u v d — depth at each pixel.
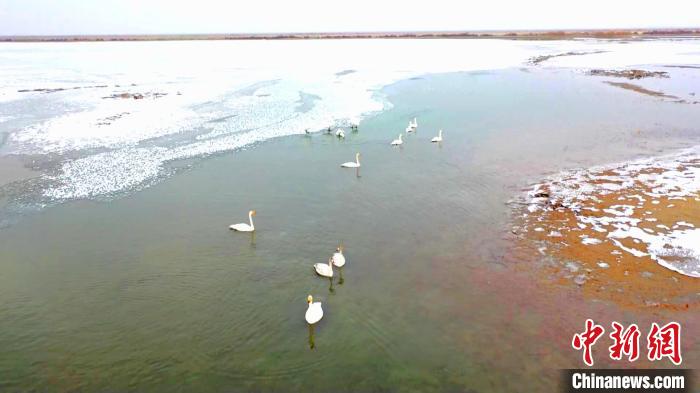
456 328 11.98
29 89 45.25
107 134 29.78
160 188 21.62
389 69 60.12
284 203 19.84
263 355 11.34
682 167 21.78
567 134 28.62
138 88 45.97
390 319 12.41
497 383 10.31
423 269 14.59
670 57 65.56
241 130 30.95
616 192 19.23
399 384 10.38
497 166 23.44
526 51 82.38
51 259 15.66
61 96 41.81
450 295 13.27
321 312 12.28
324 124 32.56
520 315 12.30
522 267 14.41
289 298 13.43
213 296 13.58
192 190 21.36
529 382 10.30
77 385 10.49
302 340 11.79
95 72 57.97
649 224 16.36
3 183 22.02
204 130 30.95
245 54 82.31
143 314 12.86
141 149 26.97
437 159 24.98
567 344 11.28
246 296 13.55
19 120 33.06
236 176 23.09
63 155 25.83
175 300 13.44
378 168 23.91
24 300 13.49
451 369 10.73
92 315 12.84
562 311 12.36
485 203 19.14
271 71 58.38
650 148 25.16
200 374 10.79
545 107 36.47
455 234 16.72
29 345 11.73
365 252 15.73
